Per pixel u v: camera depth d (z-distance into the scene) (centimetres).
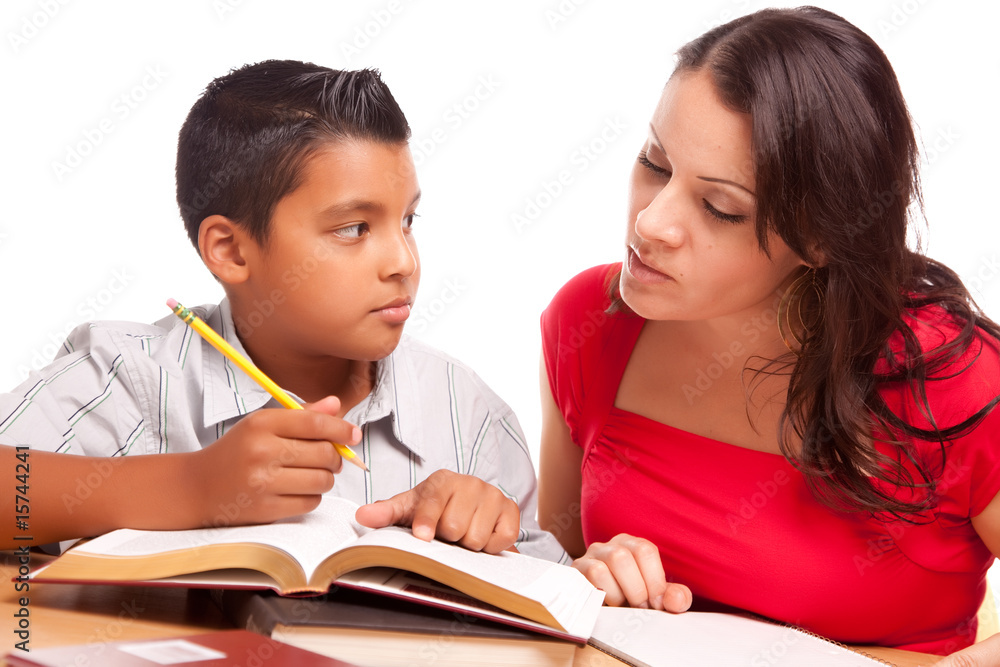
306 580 65
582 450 128
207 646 58
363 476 106
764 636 81
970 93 180
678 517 107
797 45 86
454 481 85
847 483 96
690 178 86
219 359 103
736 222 87
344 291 93
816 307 99
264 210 94
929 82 181
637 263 94
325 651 62
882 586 99
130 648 57
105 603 72
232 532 72
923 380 94
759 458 105
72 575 67
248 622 65
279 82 97
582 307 120
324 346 98
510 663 64
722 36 90
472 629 65
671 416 112
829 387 95
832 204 87
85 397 97
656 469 110
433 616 67
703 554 105
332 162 91
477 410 117
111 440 97
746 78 84
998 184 179
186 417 99
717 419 109
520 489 118
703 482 107
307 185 92
